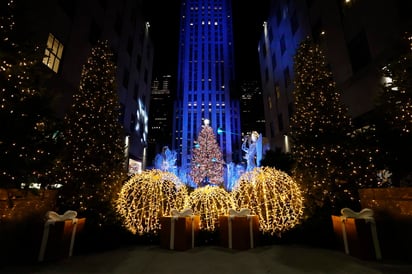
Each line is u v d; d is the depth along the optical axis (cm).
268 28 2823
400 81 520
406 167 565
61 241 447
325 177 633
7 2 488
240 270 382
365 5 1181
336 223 522
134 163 2172
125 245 562
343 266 402
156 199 596
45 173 488
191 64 9512
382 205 481
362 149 619
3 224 395
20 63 479
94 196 569
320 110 727
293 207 595
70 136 601
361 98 1176
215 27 9956
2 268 385
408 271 375
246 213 547
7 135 420
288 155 1311
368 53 1164
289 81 2177
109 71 715
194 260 438
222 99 9131
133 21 2381
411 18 904
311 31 1770
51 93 550
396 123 537
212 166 2881
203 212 605
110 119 670
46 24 1100
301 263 419
